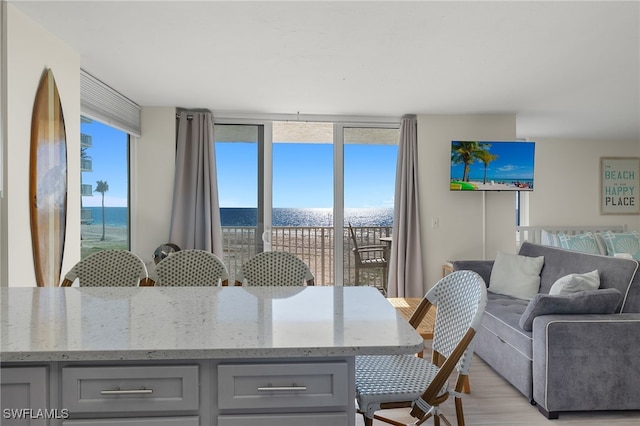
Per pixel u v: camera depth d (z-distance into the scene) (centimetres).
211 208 470
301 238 544
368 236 516
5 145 227
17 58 236
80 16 245
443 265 499
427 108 468
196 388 107
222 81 370
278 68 336
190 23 254
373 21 252
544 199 658
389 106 459
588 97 424
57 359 100
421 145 497
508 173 475
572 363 240
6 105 227
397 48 294
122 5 232
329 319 131
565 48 293
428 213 499
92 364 106
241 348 103
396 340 110
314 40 280
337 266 513
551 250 376
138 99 431
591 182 662
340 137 508
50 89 263
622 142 664
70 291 171
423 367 169
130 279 211
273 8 236
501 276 388
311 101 437
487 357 319
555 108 469
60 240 275
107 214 413
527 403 261
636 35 271
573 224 659
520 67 332
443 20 250
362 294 171
